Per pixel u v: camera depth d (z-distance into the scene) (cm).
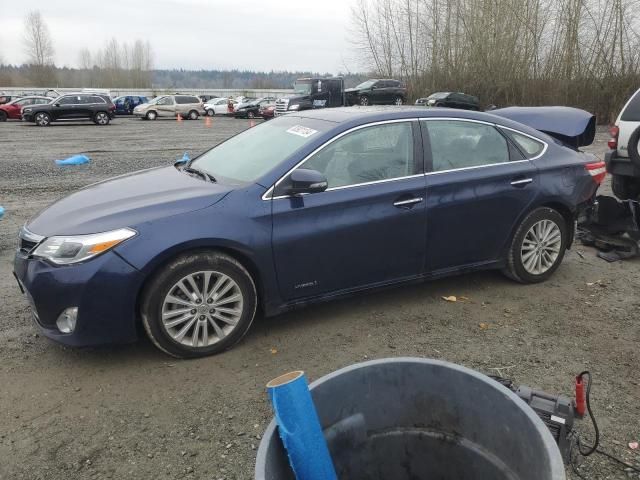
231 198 363
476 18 3494
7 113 3175
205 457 271
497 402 160
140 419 299
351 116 419
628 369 347
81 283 325
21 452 273
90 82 10250
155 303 341
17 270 356
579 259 561
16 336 390
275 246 367
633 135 577
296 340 387
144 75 10281
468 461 169
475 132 453
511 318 421
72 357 362
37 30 8212
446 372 168
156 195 375
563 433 234
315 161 388
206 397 319
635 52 2683
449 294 466
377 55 4269
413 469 180
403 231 411
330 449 170
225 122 3438
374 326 407
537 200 466
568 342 383
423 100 3156
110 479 256
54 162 1327
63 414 303
